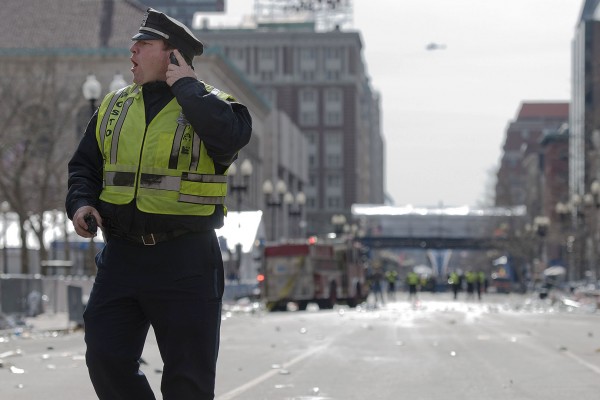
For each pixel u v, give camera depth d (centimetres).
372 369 4534
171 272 1684
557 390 3747
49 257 14675
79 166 1734
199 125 1645
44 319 9538
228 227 15462
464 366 4700
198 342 1692
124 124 1698
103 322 1694
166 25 1689
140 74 1702
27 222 14650
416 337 6975
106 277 1700
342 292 16100
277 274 14838
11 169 13850
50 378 4078
